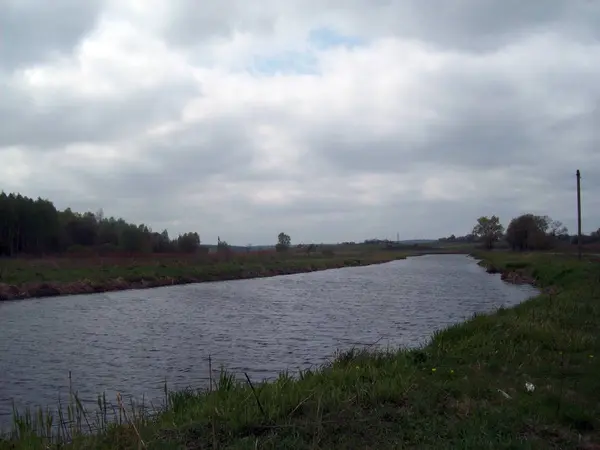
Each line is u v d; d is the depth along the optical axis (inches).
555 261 2031.3
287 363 596.4
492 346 484.7
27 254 2605.8
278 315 1031.0
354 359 469.1
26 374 565.0
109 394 480.4
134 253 2733.8
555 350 474.0
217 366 586.2
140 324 925.8
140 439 247.1
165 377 541.3
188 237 3034.0
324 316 1007.6
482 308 1107.3
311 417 287.4
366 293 1498.5
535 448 238.1
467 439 244.7
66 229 3169.3
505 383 361.1
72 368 590.9
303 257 3698.3
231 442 256.8
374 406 309.0
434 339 586.2
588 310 724.0
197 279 2057.1
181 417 310.0
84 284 1572.3
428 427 270.7
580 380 364.8
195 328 874.8
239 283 1972.2
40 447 275.3
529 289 1568.7
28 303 1270.9
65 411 421.4
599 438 257.8
